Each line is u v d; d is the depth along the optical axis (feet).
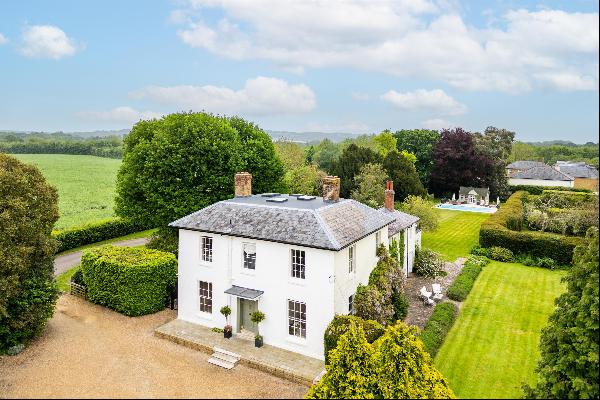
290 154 302.25
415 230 132.57
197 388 67.31
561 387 52.06
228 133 128.77
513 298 106.22
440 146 282.77
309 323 76.59
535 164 330.75
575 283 55.62
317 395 58.34
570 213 176.45
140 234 177.99
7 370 71.61
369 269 90.63
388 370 55.67
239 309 84.64
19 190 80.18
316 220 79.41
